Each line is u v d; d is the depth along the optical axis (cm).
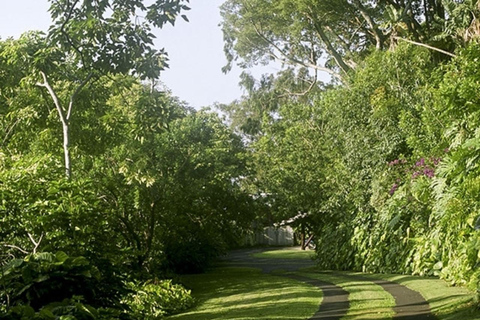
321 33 2992
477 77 968
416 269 1570
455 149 1103
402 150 1894
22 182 976
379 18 2955
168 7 1115
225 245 2861
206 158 2044
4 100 1689
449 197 1131
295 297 1327
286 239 5281
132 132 1459
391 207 1731
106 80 1684
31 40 1408
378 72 2053
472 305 923
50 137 1571
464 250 1102
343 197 2167
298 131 2766
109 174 1848
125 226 2042
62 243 994
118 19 1197
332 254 2284
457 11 2188
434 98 1666
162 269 2259
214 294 1614
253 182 2939
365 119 2033
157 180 1897
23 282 783
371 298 1203
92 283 836
